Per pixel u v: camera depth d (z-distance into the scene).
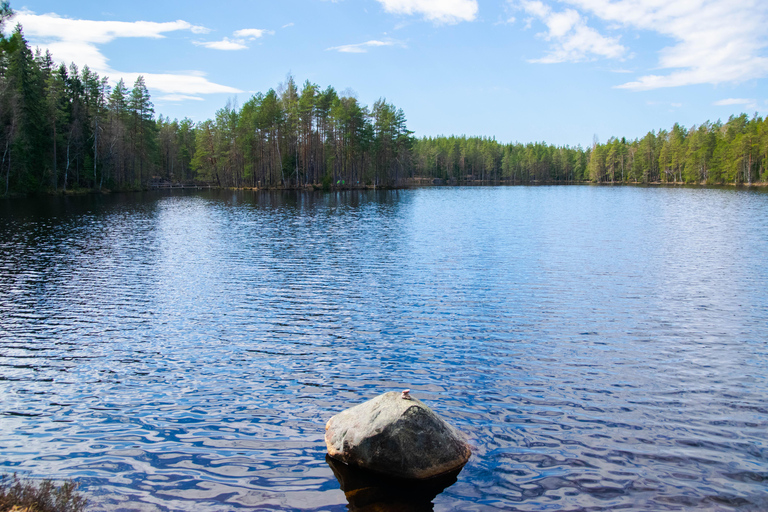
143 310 16.52
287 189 98.50
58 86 76.75
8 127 61.81
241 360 11.84
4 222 40.91
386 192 99.31
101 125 84.56
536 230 39.81
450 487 6.71
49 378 10.79
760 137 122.12
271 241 33.38
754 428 8.45
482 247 30.66
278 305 17.16
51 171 71.62
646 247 30.30
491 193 111.19
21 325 14.75
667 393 9.88
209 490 6.64
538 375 10.83
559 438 8.09
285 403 9.48
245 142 96.31
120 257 26.92
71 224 41.06
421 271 23.16
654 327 14.44
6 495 5.85
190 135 145.25
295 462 7.38
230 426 8.56
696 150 146.62
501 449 7.73
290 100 96.69
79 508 6.09
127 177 96.38
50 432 8.36
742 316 15.54
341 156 102.06
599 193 109.19
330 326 14.66
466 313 16.02
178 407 9.34
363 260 26.20
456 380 10.55
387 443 7.00
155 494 6.54
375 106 108.94
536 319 15.28
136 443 7.97
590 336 13.62
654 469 7.18
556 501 6.40
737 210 57.59
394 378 10.69
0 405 9.41
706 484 6.80
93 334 13.91
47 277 21.67
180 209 58.03
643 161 170.88
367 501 6.40
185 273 22.77
